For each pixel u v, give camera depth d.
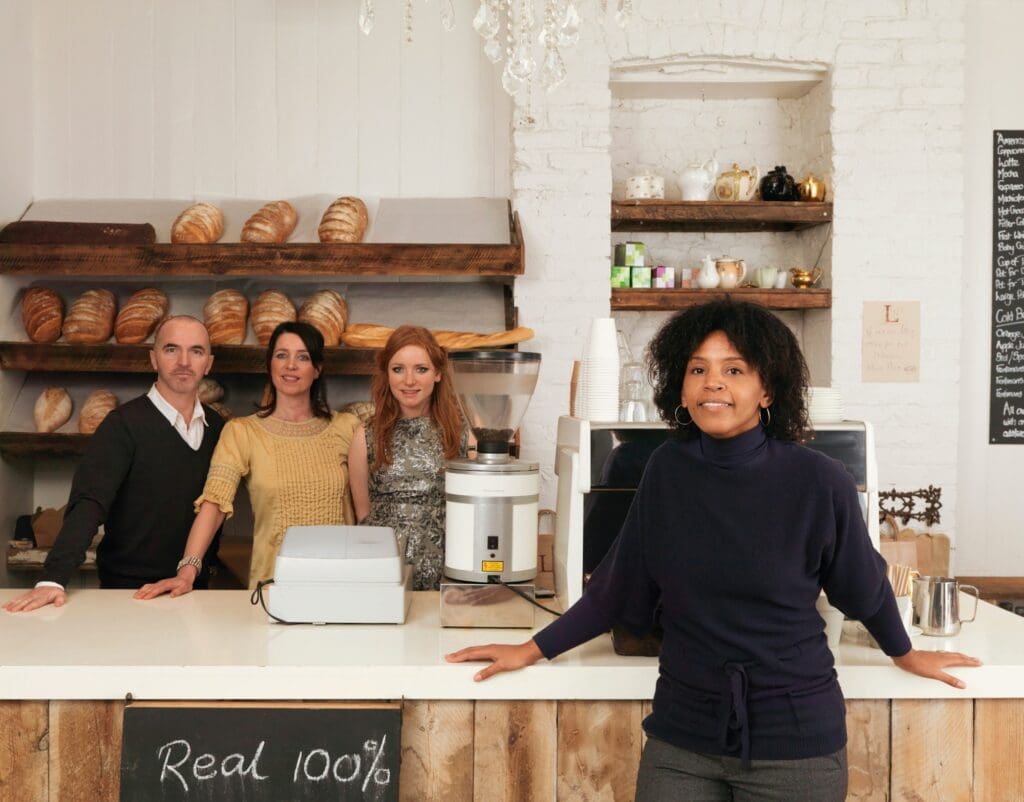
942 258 4.05
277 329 2.74
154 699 1.64
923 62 4.03
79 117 4.19
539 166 4.00
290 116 4.21
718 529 1.41
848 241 4.05
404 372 2.57
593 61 4.00
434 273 3.70
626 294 4.05
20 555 3.77
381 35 4.21
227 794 1.60
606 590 1.60
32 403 3.88
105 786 1.65
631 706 1.69
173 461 2.75
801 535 1.39
